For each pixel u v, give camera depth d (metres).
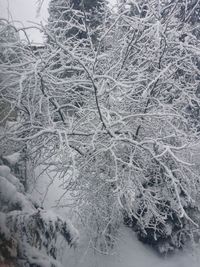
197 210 10.66
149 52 9.02
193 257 10.80
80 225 9.02
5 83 7.61
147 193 8.98
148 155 8.48
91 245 9.01
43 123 8.30
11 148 8.51
